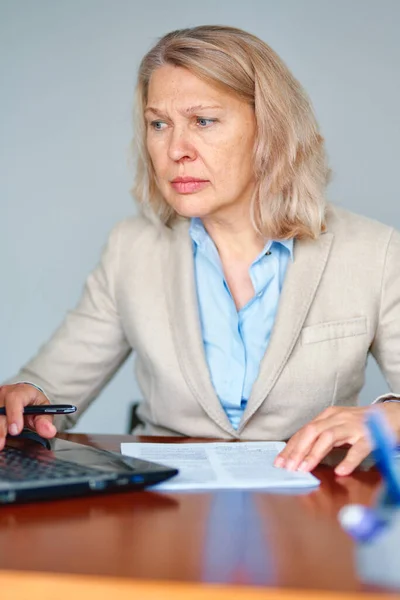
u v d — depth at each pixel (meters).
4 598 0.70
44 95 3.35
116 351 1.80
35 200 3.37
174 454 1.23
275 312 1.67
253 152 1.62
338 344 1.63
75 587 0.69
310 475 1.11
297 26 3.18
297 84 1.67
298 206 1.65
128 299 1.74
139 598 0.68
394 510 0.88
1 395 1.43
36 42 3.34
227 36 1.58
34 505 0.95
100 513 0.92
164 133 1.60
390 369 1.67
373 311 1.66
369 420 0.86
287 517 0.91
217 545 0.80
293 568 0.73
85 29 3.32
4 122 3.36
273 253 1.69
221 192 1.58
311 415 1.63
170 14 3.27
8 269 3.39
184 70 1.55
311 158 1.67
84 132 3.34
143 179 1.79
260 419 1.63
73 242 3.36
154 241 1.78
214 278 1.71
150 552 0.78
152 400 1.71
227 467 1.14
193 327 1.65
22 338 3.40
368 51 3.14
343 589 0.68
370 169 3.17
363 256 1.68
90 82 3.32
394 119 3.15
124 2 3.29
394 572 0.73
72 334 1.78
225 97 1.56
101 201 3.34
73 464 1.04
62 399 1.73
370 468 1.18
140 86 1.71
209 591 0.68
